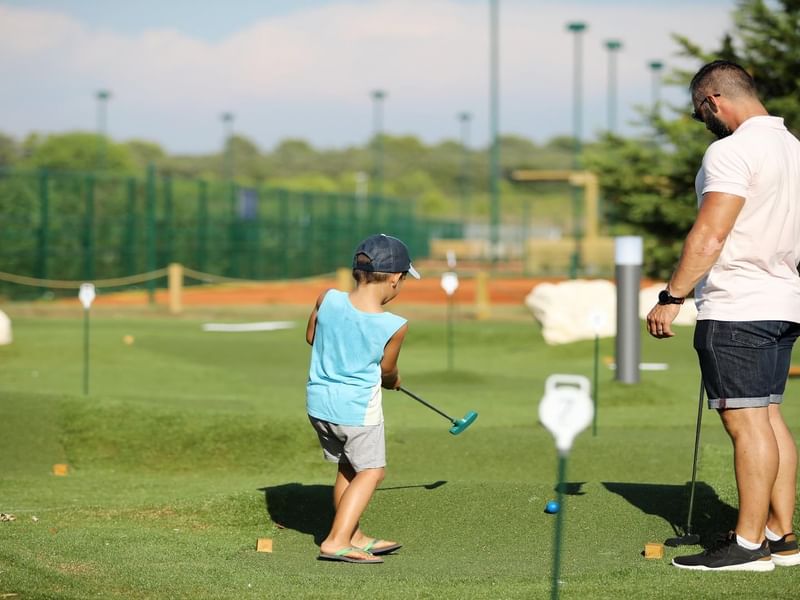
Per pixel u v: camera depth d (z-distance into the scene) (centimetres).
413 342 5369
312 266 11938
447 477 2277
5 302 8256
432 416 3088
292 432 2611
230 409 3053
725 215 1398
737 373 1423
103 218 9088
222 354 4672
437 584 1379
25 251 8406
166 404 3100
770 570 1424
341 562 1531
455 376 3931
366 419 1538
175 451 2530
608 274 11012
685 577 1395
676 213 6066
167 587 1355
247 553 1594
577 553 1555
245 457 2500
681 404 3297
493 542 1630
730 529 1655
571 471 2294
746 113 1475
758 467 1418
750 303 1415
